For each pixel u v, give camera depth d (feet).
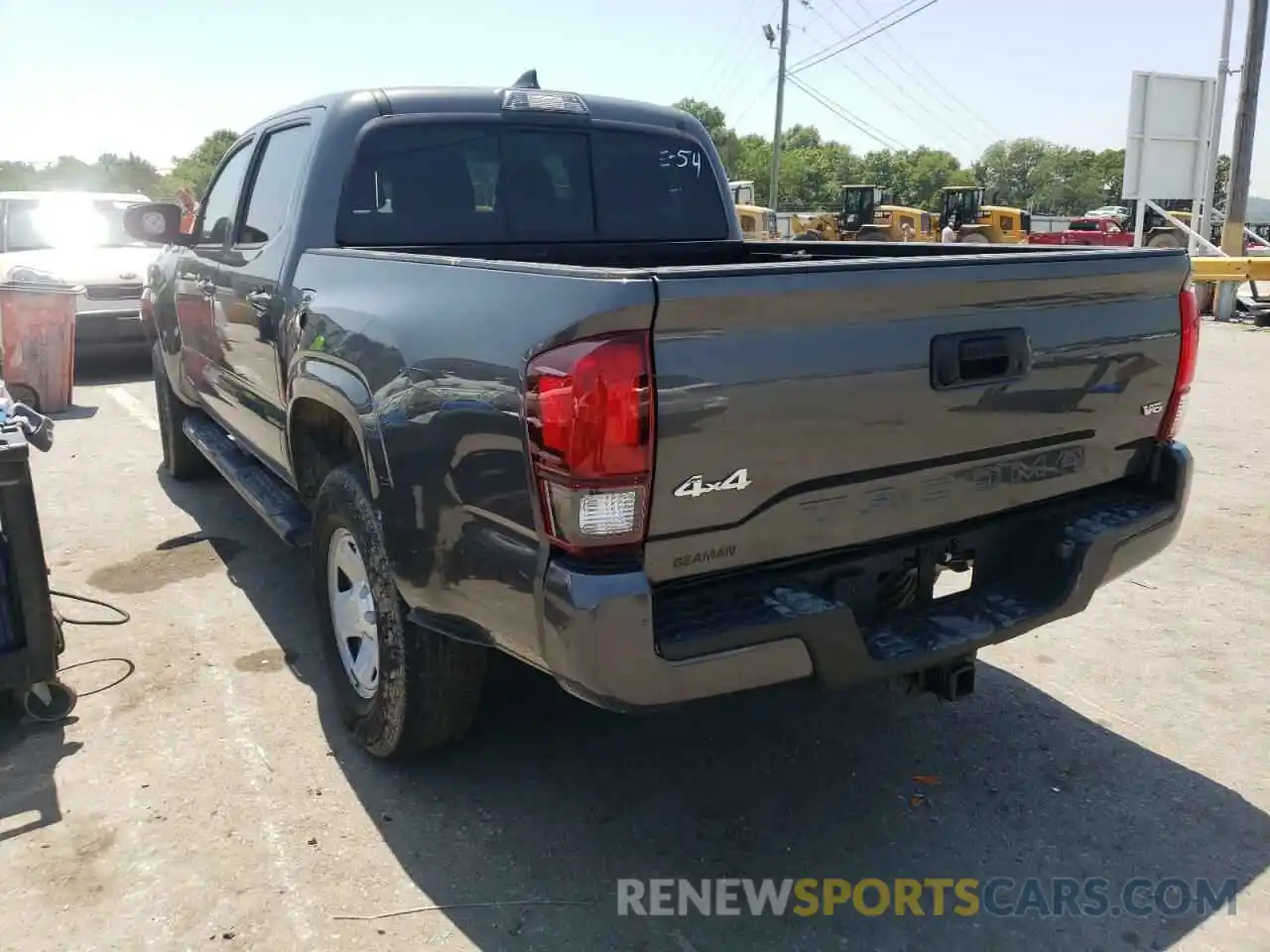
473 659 10.43
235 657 13.99
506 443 8.04
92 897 9.25
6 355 29.30
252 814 10.48
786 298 7.82
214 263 16.17
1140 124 53.47
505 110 14.07
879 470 8.71
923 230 111.24
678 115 15.87
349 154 13.02
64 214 38.81
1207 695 13.15
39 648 11.70
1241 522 19.84
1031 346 9.36
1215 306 53.21
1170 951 8.80
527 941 8.79
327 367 11.09
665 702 7.88
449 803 10.72
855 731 12.25
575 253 14.79
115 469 23.54
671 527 7.79
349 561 11.46
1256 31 54.34
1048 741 12.05
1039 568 10.26
